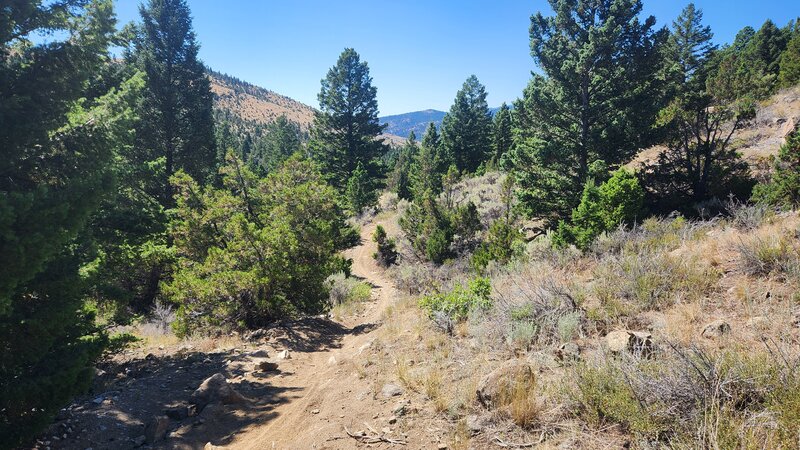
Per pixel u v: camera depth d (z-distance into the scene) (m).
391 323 10.20
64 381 5.28
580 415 4.05
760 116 22.78
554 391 4.43
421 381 5.57
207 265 12.09
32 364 5.54
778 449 2.75
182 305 11.38
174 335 12.41
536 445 3.76
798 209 8.55
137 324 14.02
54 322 5.49
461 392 5.01
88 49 6.04
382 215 48.31
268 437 5.03
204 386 6.37
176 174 16.41
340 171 53.22
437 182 42.94
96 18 6.11
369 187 51.31
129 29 8.97
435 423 4.55
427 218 27.27
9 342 5.23
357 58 52.41
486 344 6.39
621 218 12.88
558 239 12.39
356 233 32.66
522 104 22.14
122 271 13.96
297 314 12.45
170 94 24.36
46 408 5.17
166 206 22.16
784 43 42.97
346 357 8.11
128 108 6.70
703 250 7.57
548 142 20.05
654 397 3.66
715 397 3.39
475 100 61.62
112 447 5.12
